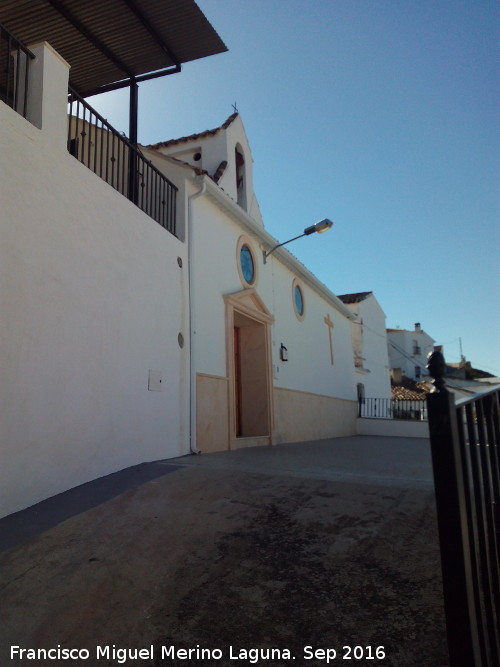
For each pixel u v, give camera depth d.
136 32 8.12
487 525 2.44
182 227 8.96
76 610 3.07
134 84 9.31
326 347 17.27
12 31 7.89
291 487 5.13
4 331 4.68
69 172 5.89
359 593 3.08
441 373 1.99
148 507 4.66
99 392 6.06
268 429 11.78
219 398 9.39
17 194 5.02
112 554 3.73
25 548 3.83
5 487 4.54
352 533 3.90
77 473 5.53
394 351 44.12
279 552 3.65
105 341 6.28
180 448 7.94
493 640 2.16
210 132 12.78
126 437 6.53
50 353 5.28
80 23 7.80
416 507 4.40
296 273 14.98
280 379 12.90
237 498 4.83
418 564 3.37
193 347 8.63
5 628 2.92
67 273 5.67
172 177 9.30
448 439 1.92
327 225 11.71
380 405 23.39
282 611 2.95
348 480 5.42
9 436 4.63
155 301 7.62
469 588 1.86
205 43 8.52
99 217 6.41
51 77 5.77
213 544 3.84
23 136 5.20
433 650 2.54
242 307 10.93
